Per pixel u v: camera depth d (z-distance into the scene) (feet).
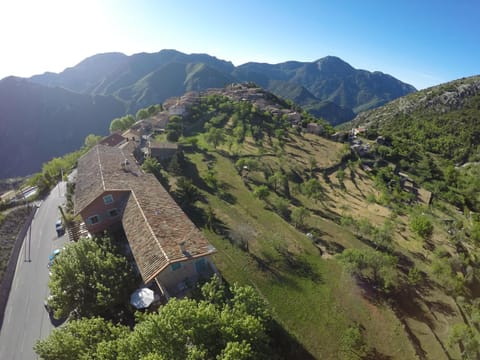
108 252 98.73
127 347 59.00
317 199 225.35
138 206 116.06
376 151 359.66
